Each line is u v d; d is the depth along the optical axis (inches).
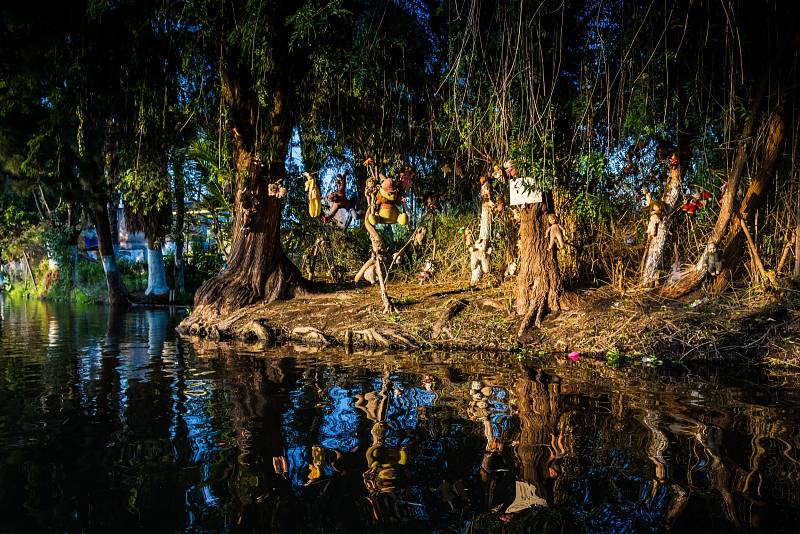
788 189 305.6
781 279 291.4
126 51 381.7
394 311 350.6
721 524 88.6
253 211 419.8
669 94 294.4
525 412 158.7
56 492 104.5
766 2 271.3
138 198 538.9
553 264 318.3
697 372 223.8
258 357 276.2
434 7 357.7
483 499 99.0
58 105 425.7
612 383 201.0
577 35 306.8
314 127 434.6
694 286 302.2
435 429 142.3
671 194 323.9
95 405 173.8
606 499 98.6
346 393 187.2
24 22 370.3
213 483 108.0
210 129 451.2
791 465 114.2
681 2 273.0
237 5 351.9
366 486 105.4
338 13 319.3
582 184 340.8
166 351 303.6
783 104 283.4
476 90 319.0
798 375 215.6
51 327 461.7
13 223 1088.2
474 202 462.3
